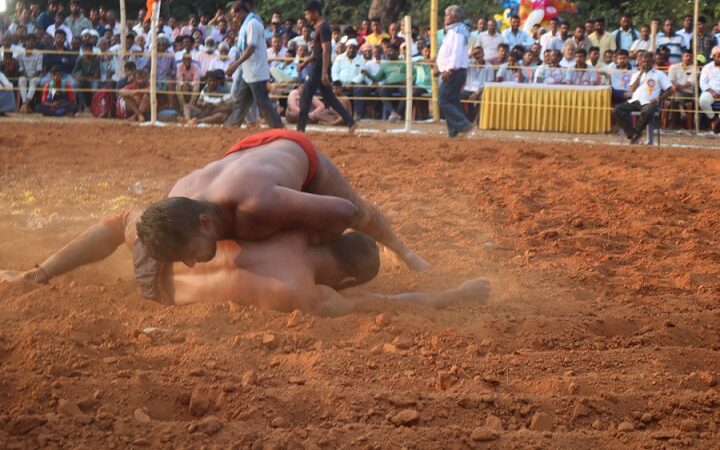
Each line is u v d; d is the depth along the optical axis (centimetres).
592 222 839
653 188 1016
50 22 2133
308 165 570
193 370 427
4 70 1845
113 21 2162
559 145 1427
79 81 1861
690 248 757
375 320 510
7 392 403
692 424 396
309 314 514
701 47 1978
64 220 786
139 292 545
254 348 464
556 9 2233
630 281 646
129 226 564
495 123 1758
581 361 470
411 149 1280
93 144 1223
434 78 1831
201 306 518
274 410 394
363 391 412
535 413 400
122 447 358
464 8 2673
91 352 452
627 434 385
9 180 960
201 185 525
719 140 1725
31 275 565
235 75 1549
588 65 1866
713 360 483
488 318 539
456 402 405
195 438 366
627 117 1609
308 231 535
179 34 2169
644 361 474
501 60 1864
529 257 702
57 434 363
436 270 645
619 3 2655
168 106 1803
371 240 554
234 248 525
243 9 1490
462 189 969
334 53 1955
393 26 2111
